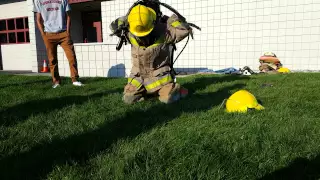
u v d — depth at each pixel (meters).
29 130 2.52
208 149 1.98
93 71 8.02
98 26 12.99
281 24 8.37
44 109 3.37
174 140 2.13
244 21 8.75
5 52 13.85
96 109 3.30
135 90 3.65
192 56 9.57
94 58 7.93
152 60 3.57
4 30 13.76
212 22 9.14
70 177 1.60
